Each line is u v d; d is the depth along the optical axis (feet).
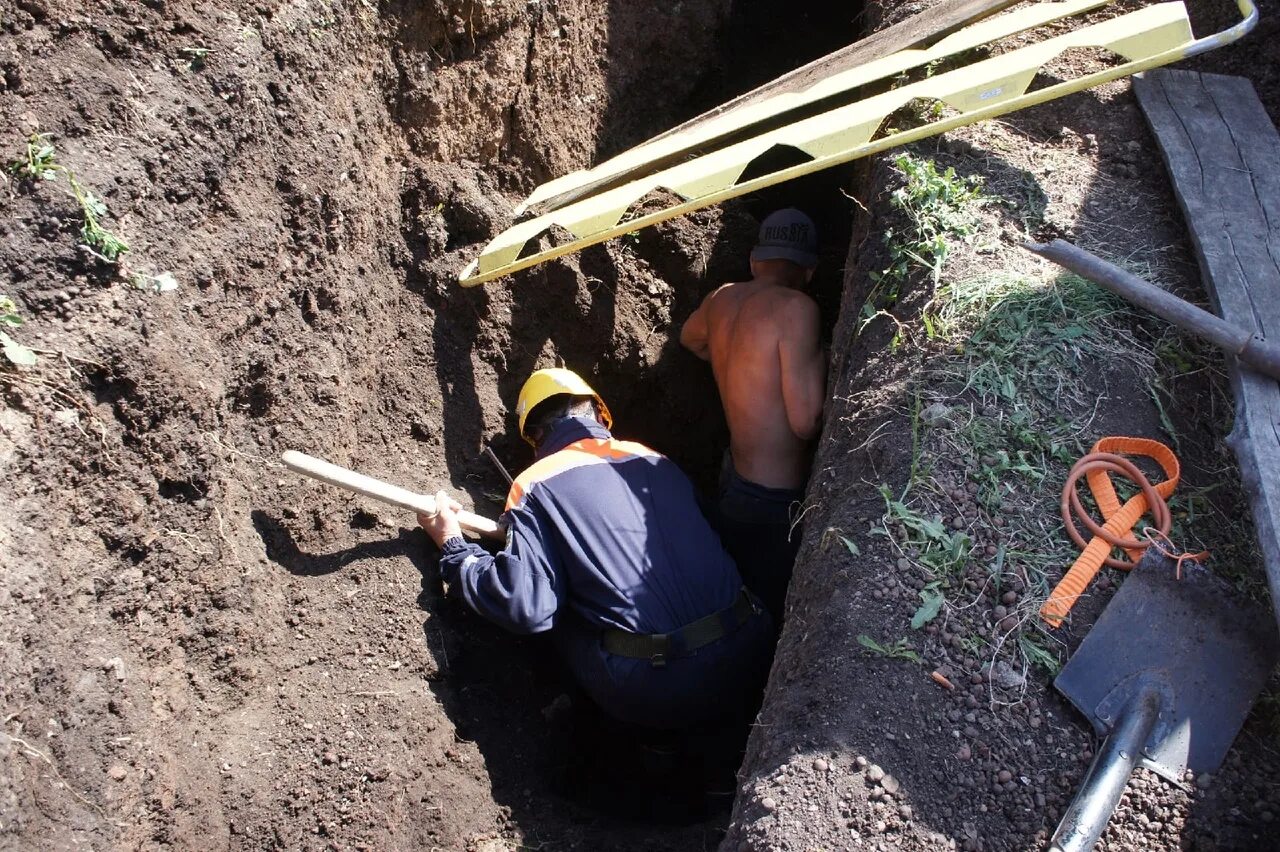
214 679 8.32
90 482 7.77
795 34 17.04
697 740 10.86
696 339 13.80
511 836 9.09
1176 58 9.14
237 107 9.46
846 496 9.19
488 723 9.98
